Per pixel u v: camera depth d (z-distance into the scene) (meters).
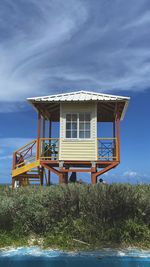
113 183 9.85
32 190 10.41
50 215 8.93
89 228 8.52
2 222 8.98
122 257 7.46
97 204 8.88
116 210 8.85
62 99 16.44
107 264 7.03
